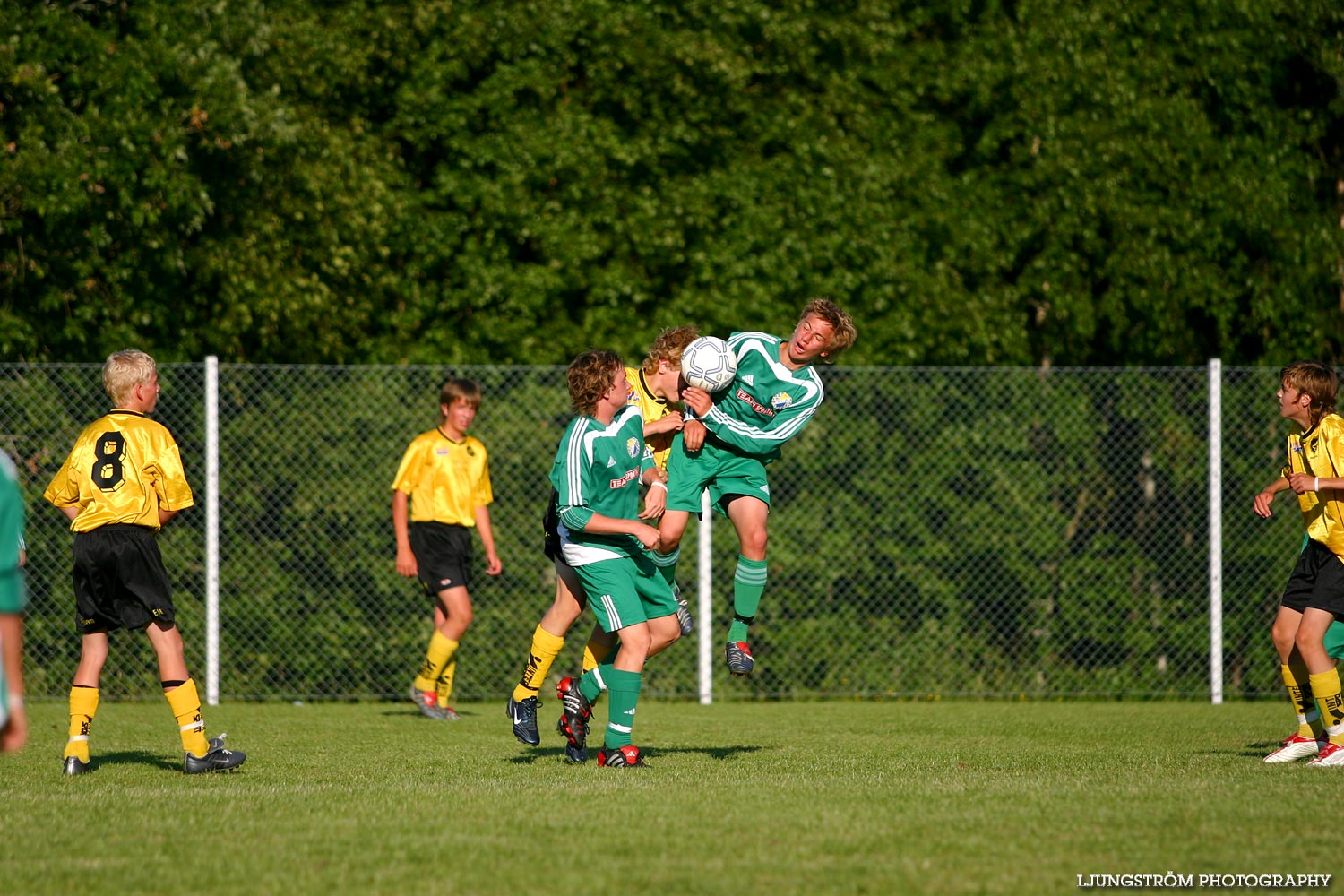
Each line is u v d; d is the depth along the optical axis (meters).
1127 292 46.41
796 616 37.66
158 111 39.06
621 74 47.00
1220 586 38.03
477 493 32.47
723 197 45.72
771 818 16.03
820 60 49.09
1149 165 46.19
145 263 39.75
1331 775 20.44
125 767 22.34
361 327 46.09
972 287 47.94
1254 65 47.28
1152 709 35.78
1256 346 49.03
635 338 44.25
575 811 16.62
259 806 17.23
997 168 48.66
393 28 46.53
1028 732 29.41
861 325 45.12
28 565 34.47
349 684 36.38
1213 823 15.59
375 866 13.48
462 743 26.44
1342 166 49.72
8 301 38.34
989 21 49.00
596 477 20.56
